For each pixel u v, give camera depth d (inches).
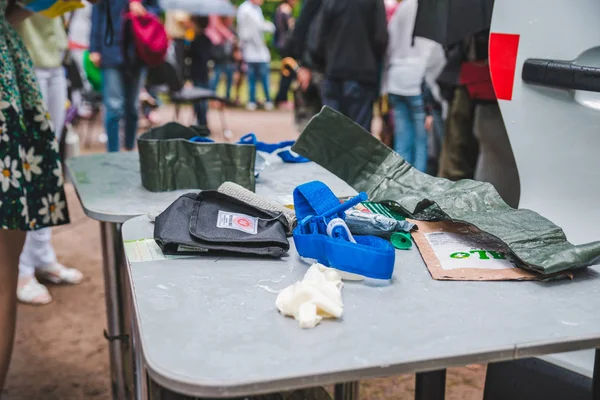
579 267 35.2
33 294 105.5
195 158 54.3
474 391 81.3
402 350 27.4
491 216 39.7
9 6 61.0
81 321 100.3
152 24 174.4
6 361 59.1
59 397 80.4
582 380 44.7
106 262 65.4
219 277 34.9
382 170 47.6
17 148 54.8
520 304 32.0
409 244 39.8
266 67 359.6
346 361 26.4
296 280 34.8
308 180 58.1
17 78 58.0
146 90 266.8
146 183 54.9
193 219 40.1
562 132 46.4
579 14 44.1
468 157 112.6
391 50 139.6
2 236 56.9
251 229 40.2
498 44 47.5
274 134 281.4
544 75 45.3
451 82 107.0
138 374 46.3
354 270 34.6
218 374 25.2
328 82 146.2
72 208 159.6
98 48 173.9
